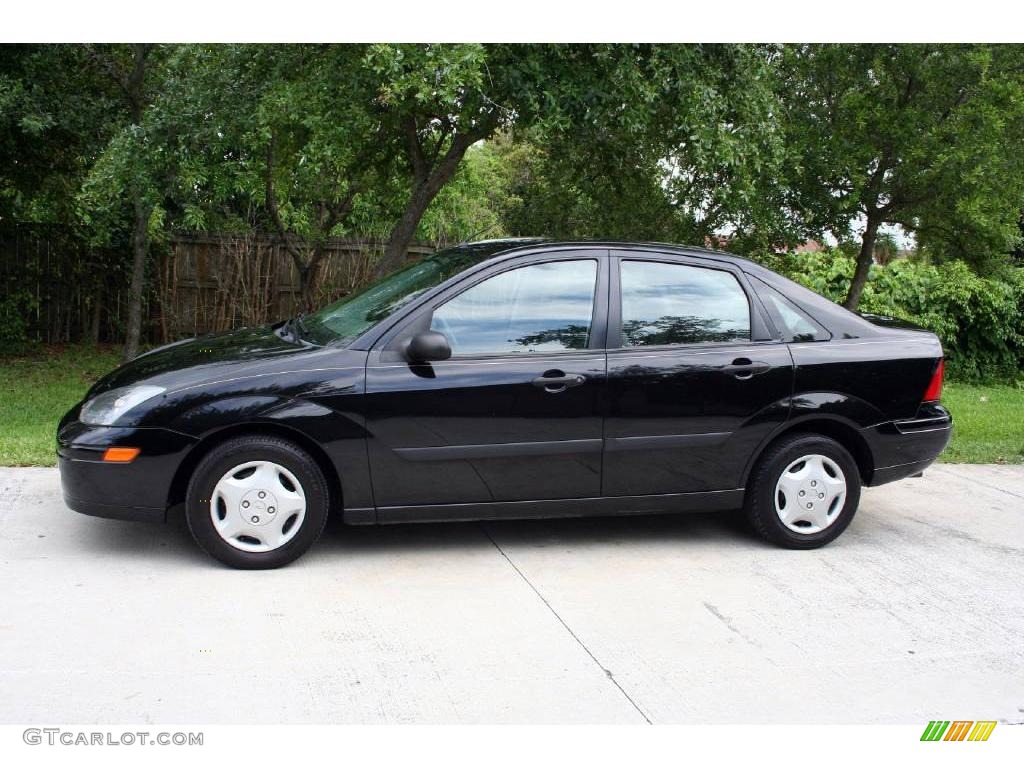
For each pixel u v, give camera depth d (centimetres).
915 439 511
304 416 439
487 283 470
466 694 339
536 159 951
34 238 1173
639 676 357
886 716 334
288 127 725
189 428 432
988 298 1162
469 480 462
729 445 489
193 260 1245
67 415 466
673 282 493
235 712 322
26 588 421
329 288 1245
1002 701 347
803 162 819
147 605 406
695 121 665
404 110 680
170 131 726
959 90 787
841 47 791
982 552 514
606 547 507
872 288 1197
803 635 399
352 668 356
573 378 464
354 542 501
